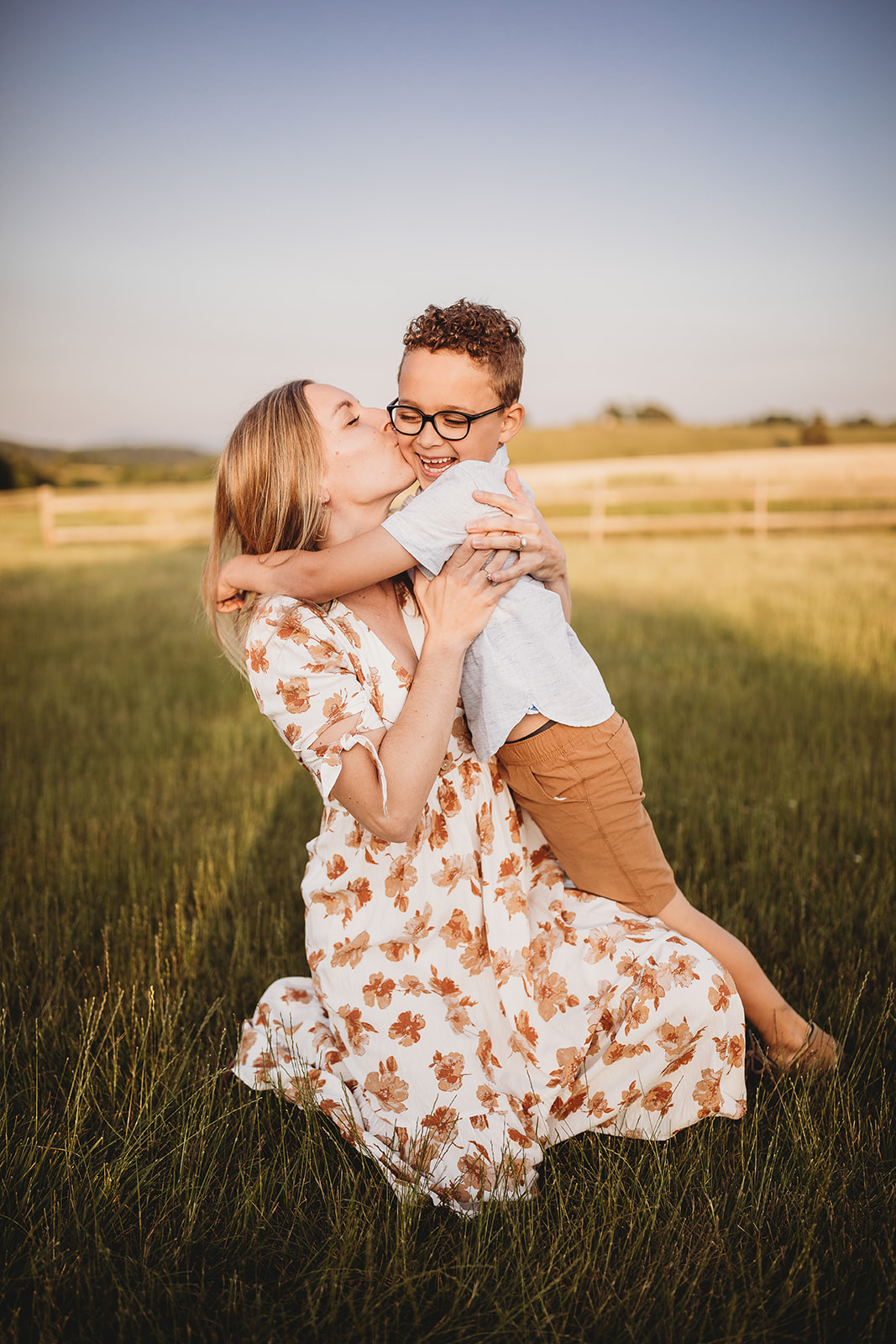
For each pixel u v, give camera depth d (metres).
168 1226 1.93
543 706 1.93
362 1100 2.06
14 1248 1.90
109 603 12.23
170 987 2.88
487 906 2.06
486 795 2.09
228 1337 1.66
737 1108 2.10
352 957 2.08
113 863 3.82
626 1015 1.98
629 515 22.95
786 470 26.25
